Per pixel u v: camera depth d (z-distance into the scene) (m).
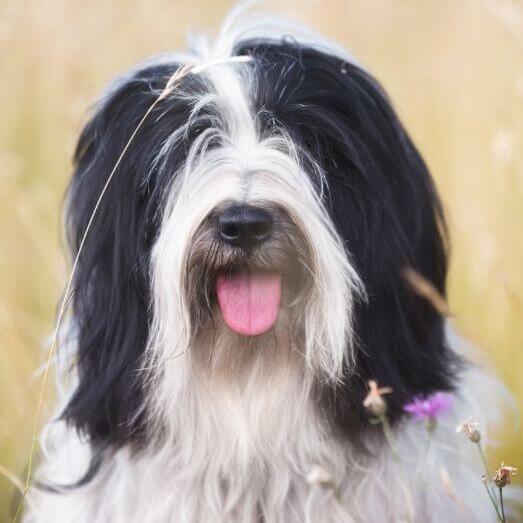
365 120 7.80
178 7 16.95
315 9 16.33
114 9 16.67
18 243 13.49
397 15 16.36
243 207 7.05
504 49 13.70
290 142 7.51
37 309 12.84
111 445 7.93
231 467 7.77
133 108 7.88
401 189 7.90
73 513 8.19
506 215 12.06
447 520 8.12
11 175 13.80
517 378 10.28
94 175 7.91
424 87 15.38
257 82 7.76
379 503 7.93
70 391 8.24
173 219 7.32
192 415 7.63
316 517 7.87
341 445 7.77
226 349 7.50
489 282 11.35
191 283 7.29
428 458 8.01
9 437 10.23
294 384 7.60
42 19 16.05
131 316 7.64
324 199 7.59
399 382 7.75
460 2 16.28
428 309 7.96
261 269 7.29
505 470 6.84
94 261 7.80
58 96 15.27
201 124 7.67
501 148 11.45
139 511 7.95
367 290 7.61
